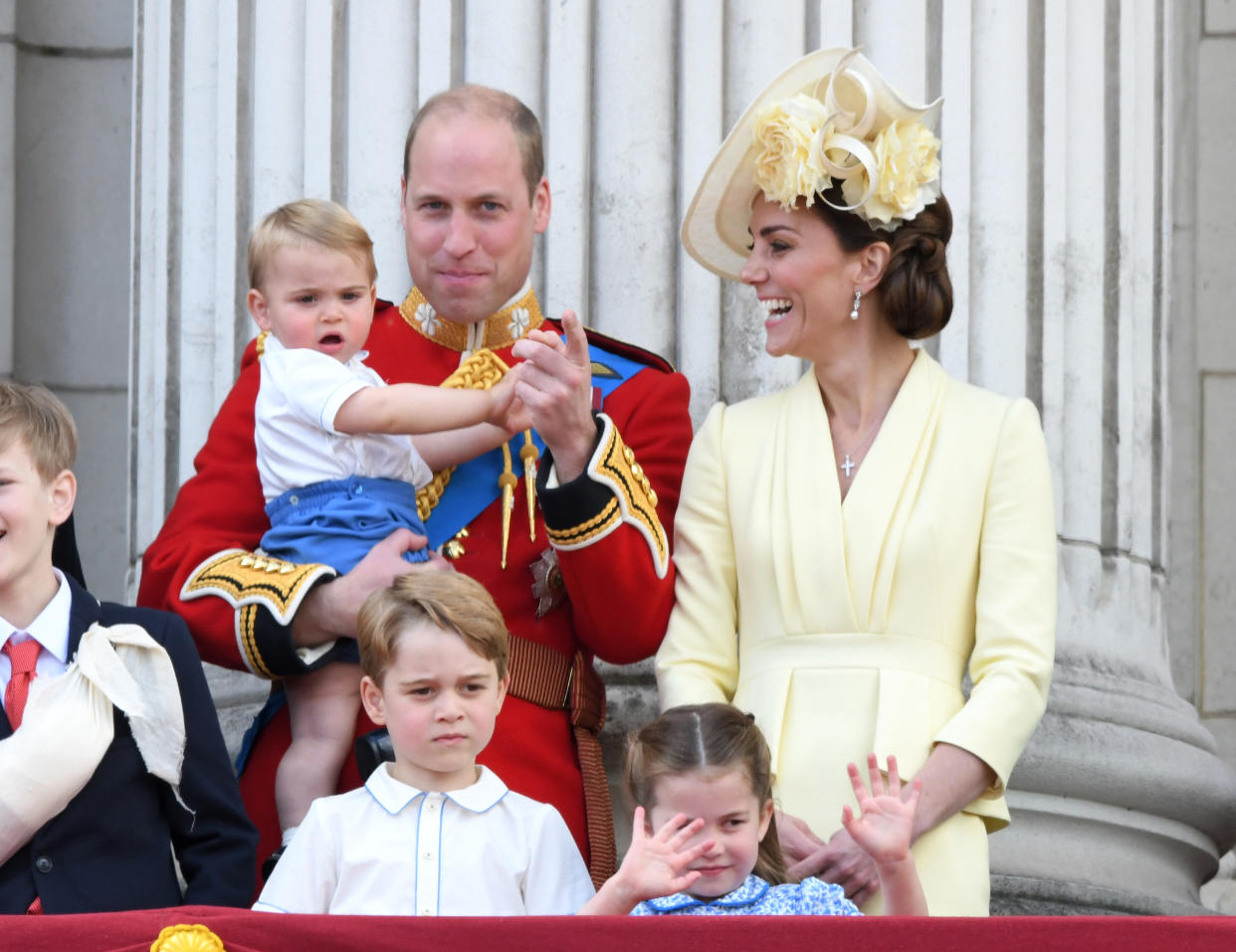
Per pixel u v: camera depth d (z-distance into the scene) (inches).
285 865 598.5
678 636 683.4
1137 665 880.3
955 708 652.1
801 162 670.5
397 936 485.4
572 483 669.3
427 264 721.0
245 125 898.7
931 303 682.8
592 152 858.8
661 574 683.4
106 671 609.3
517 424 692.1
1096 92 895.7
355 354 730.8
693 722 595.2
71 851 598.5
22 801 588.4
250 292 722.2
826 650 658.2
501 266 720.3
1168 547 957.8
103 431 1081.4
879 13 864.9
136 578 918.4
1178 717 881.5
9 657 617.6
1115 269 896.3
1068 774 829.2
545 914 580.7
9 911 589.0
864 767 638.5
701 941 482.6
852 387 689.6
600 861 691.4
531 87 863.7
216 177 901.8
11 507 615.2
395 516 695.1
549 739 697.0
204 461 734.5
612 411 732.0
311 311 709.9
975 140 868.6
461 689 607.5
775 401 705.6
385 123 871.1
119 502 1074.7
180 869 657.0
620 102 856.3
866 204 676.1
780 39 856.9
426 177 716.0
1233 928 478.3
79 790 600.4
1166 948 477.4
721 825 585.6
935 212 692.7
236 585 682.8
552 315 847.1
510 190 716.0
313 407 692.7
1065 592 860.6
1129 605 882.8
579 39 860.6
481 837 603.8
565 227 851.4
